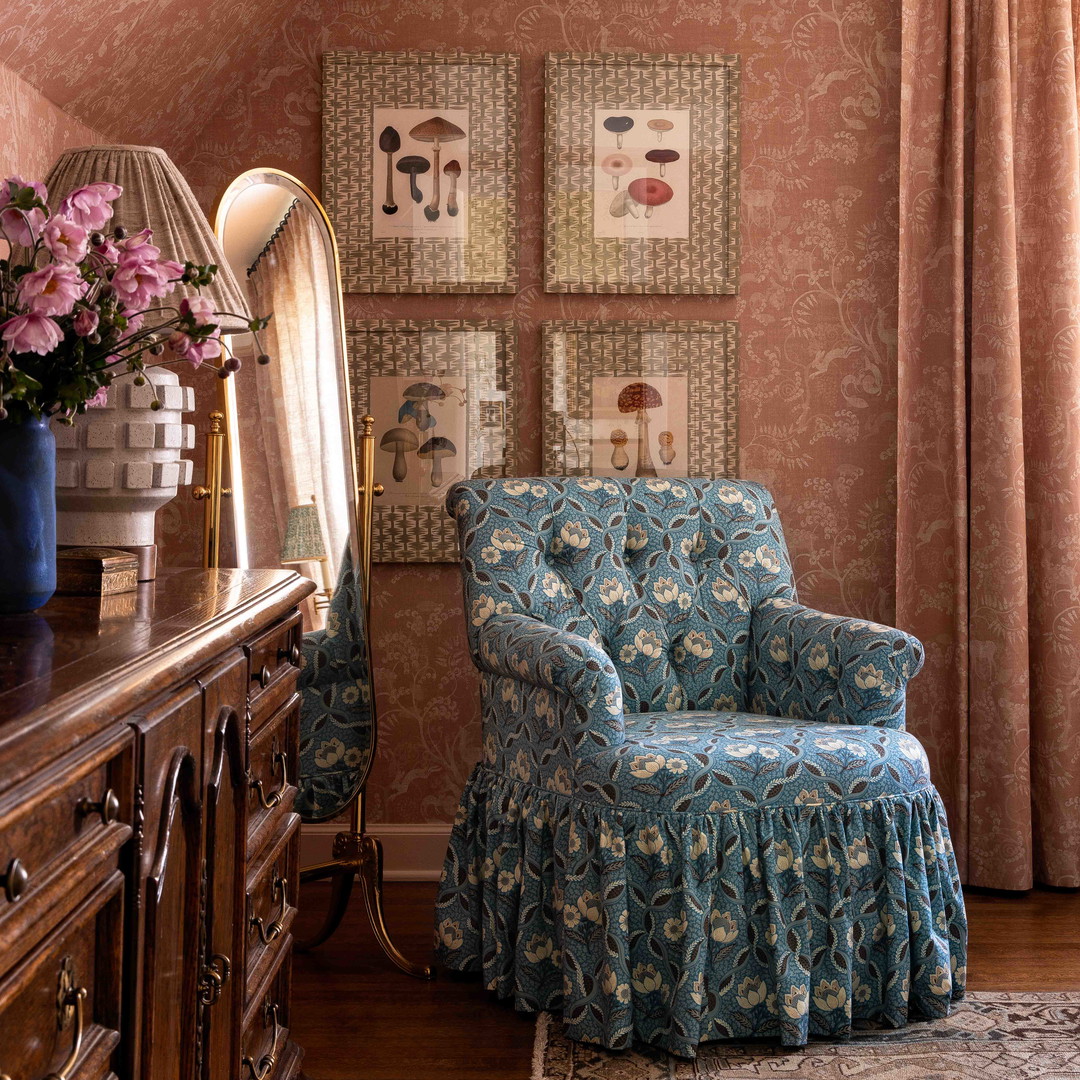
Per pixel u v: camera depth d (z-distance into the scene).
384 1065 1.98
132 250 1.29
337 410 2.55
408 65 2.98
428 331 3.01
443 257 3.01
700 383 3.05
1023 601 2.86
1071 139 2.89
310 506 2.49
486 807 2.33
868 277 3.07
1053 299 2.91
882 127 3.06
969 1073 1.92
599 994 2.02
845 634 2.35
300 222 2.56
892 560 3.08
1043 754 2.91
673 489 2.70
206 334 1.41
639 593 2.59
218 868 1.15
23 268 1.19
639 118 3.02
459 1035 2.10
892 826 2.09
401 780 3.04
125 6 2.10
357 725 2.46
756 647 2.60
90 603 1.31
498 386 3.03
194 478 2.96
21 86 2.00
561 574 2.54
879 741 2.14
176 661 0.97
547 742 2.15
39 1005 0.72
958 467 2.91
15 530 1.19
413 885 2.98
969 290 2.98
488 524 2.49
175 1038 1.02
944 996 2.12
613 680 2.06
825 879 2.05
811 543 3.09
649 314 3.06
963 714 2.89
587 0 3.02
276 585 1.54
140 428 1.53
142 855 0.89
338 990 2.30
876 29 3.04
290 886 1.59
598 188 3.02
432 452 3.02
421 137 2.99
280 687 1.46
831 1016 2.04
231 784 1.22
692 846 2.00
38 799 0.68
